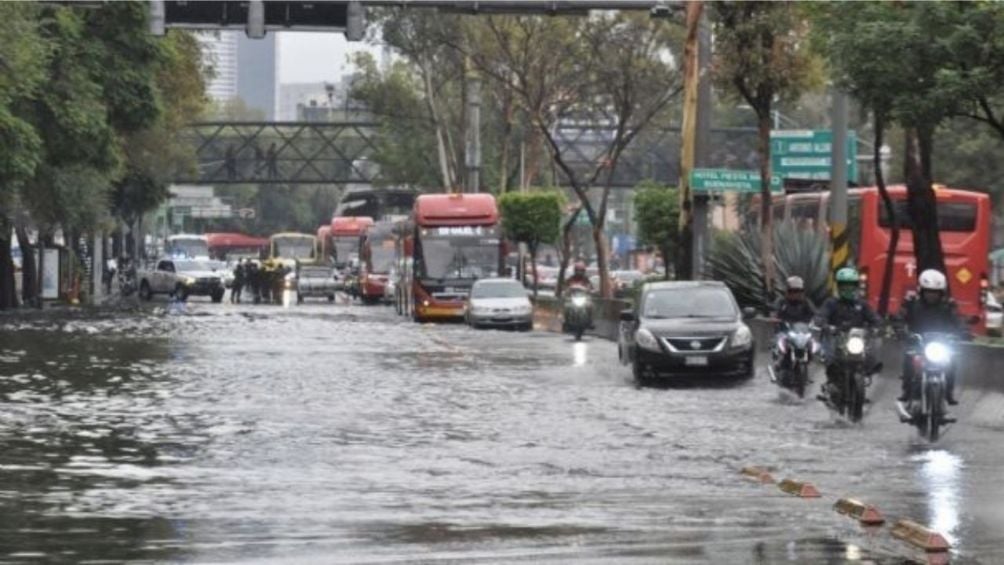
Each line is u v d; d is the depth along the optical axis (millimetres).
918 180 62719
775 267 73312
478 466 33250
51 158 110312
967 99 46500
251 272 167625
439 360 69625
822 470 32625
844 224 63125
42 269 134375
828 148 98688
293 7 66438
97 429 40688
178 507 27312
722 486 30109
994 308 98062
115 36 117125
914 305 40219
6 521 25750
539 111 120438
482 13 67125
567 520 25734
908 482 30594
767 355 64312
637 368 56594
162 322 106938
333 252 194875
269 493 29094
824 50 52688
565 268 135750
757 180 72438
